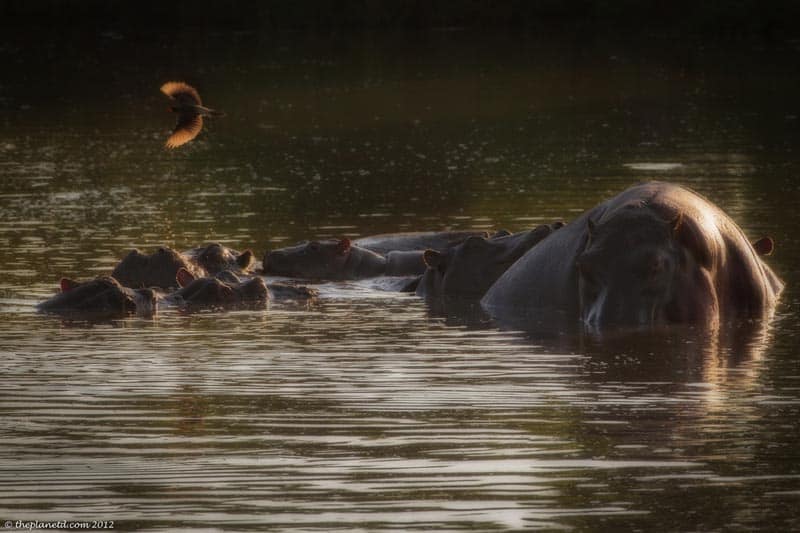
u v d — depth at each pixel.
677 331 54.72
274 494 34.50
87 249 77.12
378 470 36.34
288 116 160.25
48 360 51.09
